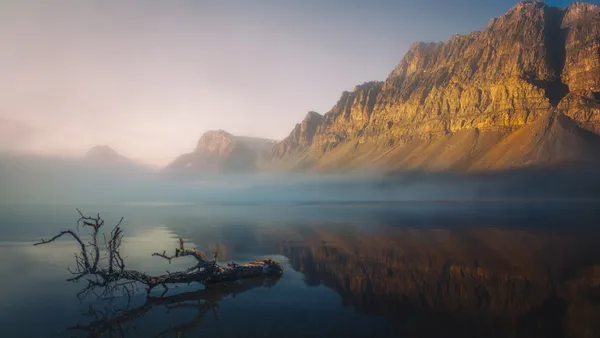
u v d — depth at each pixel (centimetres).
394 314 1741
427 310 1798
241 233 4903
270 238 4388
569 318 1681
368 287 2216
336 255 3259
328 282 2331
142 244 3888
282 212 9512
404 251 3422
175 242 4022
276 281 2377
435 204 12962
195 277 2195
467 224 5941
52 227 5647
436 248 3581
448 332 1520
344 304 1889
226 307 1844
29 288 2194
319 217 7725
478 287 2198
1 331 1521
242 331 1527
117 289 2142
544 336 1477
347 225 5972
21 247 3750
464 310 1797
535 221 6378
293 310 1798
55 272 2609
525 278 2397
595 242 3925
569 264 2812
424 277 2444
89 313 1750
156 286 2248
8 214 8462
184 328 1558
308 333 1505
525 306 1853
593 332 1512
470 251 3400
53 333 1499
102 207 11950
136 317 1705
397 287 2212
